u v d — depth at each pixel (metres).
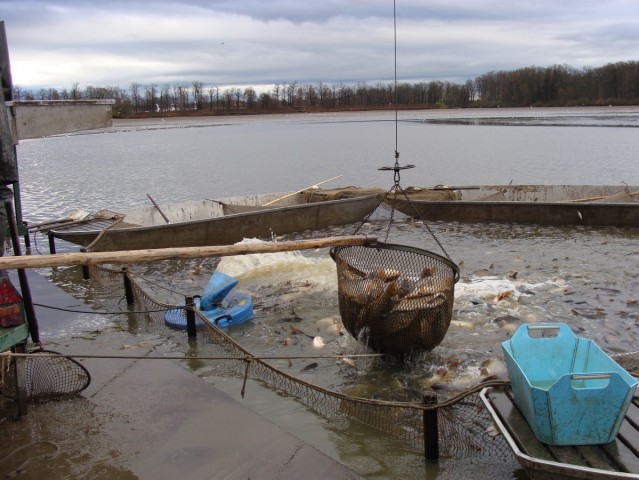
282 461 4.27
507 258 11.30
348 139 55.78
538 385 4.60
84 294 9.31
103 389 5.48
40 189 26.47
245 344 7.05
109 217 12.83
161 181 29.31
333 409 5.25
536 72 131.88
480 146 43.28
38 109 7.66
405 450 4.61
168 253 4.95
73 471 4.17
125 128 90.69
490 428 4.57
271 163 36.88
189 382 5.62
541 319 7.62
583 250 11.84
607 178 25.88
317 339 7.02
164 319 7.58
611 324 7.41
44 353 5.18
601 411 3.73
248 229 13.45
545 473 3.56
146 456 4.35
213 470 4.17
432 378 5.96
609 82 124.44
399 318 5.98
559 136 50.16
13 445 4.52
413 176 28.55
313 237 14.02
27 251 11.54
